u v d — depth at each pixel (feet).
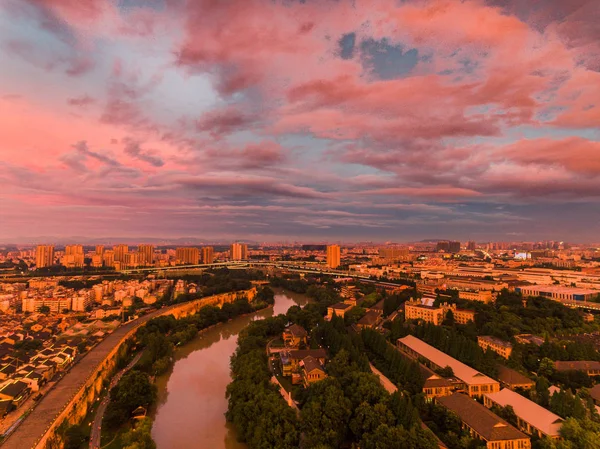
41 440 630.74
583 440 590.55
